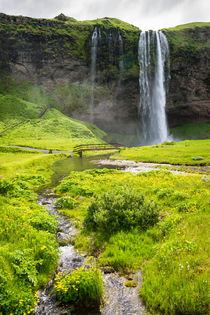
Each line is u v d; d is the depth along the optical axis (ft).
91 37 440.04
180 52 391.45
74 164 119.44
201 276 14.08
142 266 18.11
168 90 406.62
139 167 96.27
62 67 451.94
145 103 421.18
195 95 406.82
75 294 15.19
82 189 47.52
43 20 467.52
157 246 20.40
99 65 439.22
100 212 27.04
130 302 14.61
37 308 14.53
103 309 14.32
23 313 13.43
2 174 72.23
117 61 426.10
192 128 418.92
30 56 447.01
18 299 13.89
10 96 420.36
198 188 42.73
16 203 37.04
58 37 446.60
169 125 433.07
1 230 22.90
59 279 16.92
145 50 408.67
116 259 19.16
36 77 453.99
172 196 36.86
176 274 14.89
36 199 44.32
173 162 102.73
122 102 436.76
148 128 424.46
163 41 402.72
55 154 170.91
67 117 425.69
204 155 111.96
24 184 55.01
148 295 14.43
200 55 392.06
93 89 449.06
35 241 21.79
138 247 20.77
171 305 13.07
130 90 426.92
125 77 422.82
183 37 419.95
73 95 453.58
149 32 408.05
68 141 290.76
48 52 446.60
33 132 326.65
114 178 61.57
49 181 66.69
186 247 17.76
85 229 26.84
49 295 15.84
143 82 416.67
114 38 425.28
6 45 439.22
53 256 19.92
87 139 324.60
